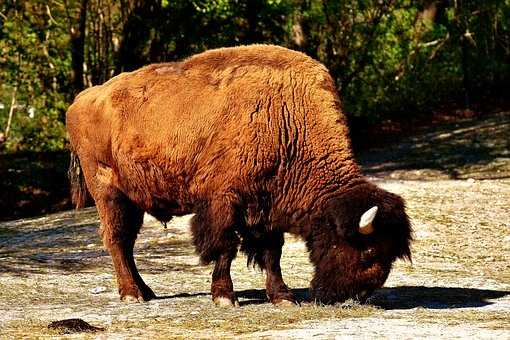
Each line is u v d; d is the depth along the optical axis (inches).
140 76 1343.5
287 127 1235.9
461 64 4621.1
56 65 3494.1
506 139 3678.6
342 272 1194.0
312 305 1229.1
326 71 1282.0
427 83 4505.4
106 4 3469.5
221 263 1272.1
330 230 1210.6
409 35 4323.3
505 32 4790.8
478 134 3865.7
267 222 1263.5
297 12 3671.3
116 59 3479.3
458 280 1536.7
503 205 2332.7
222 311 1229.1
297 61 1264.8
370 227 1138.0
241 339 1021.2
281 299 1282.0
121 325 1137.4
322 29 3737.7
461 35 4596.5
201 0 3230.8
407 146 3784.5
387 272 1194.0
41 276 1628.9
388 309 1249.4
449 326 1093.1
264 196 1248.2
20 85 3501.5
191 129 1262.3
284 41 3703.3
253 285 1507.1
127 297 1369.3
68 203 3334.2
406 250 1191.6
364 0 3732.8
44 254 1966.0
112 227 1392.7
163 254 1905.8
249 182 1234.0
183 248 1980.8
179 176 1283.2
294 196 1241.4
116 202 1387.8
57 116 3570.4
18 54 3508.9
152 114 1304.1
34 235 2329.0
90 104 1405.0
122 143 1336.1
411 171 3179.1
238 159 1230.3
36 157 3622.0
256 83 1244.5
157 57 3508.9
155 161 1301.7
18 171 3491.6
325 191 1224.8
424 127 4279.0
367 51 3850.9
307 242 1248.2
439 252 1838.1
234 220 1246.3
